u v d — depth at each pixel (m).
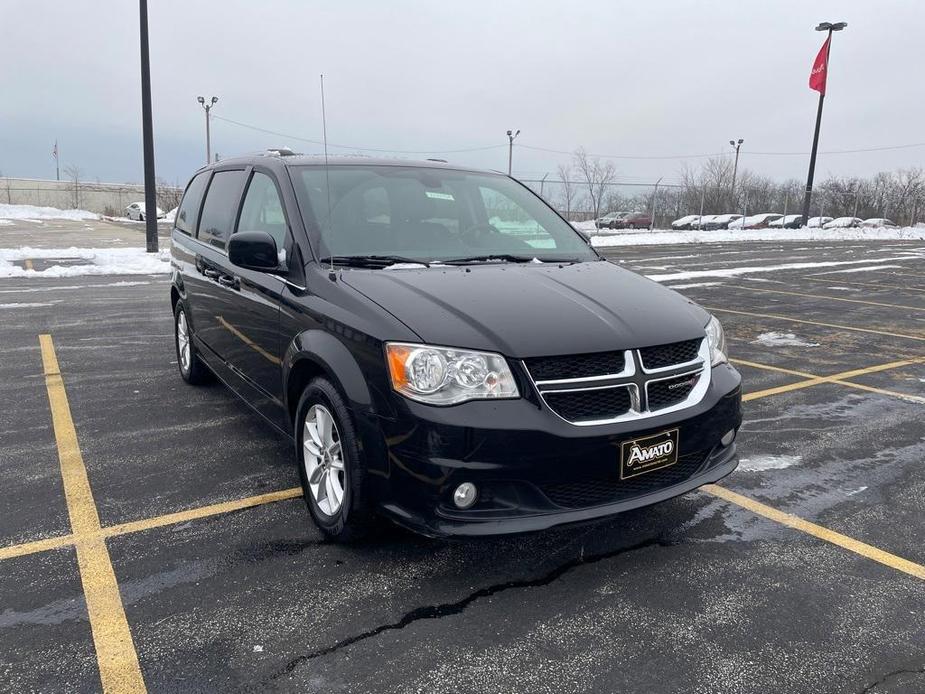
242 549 3.30
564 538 3.45
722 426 3.26
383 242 3.81
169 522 3.56
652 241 28.81
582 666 2.51
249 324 4.17
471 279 3.41
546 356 2.82
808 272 16.56
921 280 15.10
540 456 2.75
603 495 2.96
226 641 2.62
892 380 6.59
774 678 2.46
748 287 13.58
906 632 2.73
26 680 2.40
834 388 6.29
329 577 3.06
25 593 2.92
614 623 2.76
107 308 10.08
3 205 50.06
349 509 3.09
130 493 3.90
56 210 50.81
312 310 3.36
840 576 3.13
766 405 5.74
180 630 2.68
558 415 2.81
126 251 18.72
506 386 2.79
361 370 2.98
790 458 4.55
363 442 2.97
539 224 4.50
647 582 3.06
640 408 2.95
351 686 2.39
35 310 9.88
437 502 2.78
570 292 3.35
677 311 3.36
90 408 5.42
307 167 4.14
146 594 2.92
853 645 2.64
